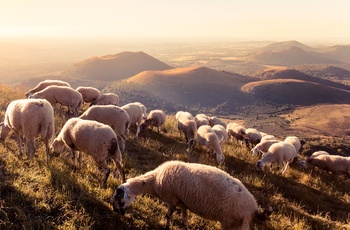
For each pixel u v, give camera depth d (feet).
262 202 31.91
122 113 39.45
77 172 29.71
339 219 32.24
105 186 27.61
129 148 41.50
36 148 34.04
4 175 25.82
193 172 21.29
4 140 34.86
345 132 558.15
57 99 51.62
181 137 55.16
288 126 588.50
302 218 29.04
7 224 19.61
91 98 62.64
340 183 44.04
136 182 23.61
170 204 22.47
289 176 43.62
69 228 20.01
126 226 21.99
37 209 21.67
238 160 47.19
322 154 53.31
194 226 23.93
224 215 19.66
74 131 28.55
